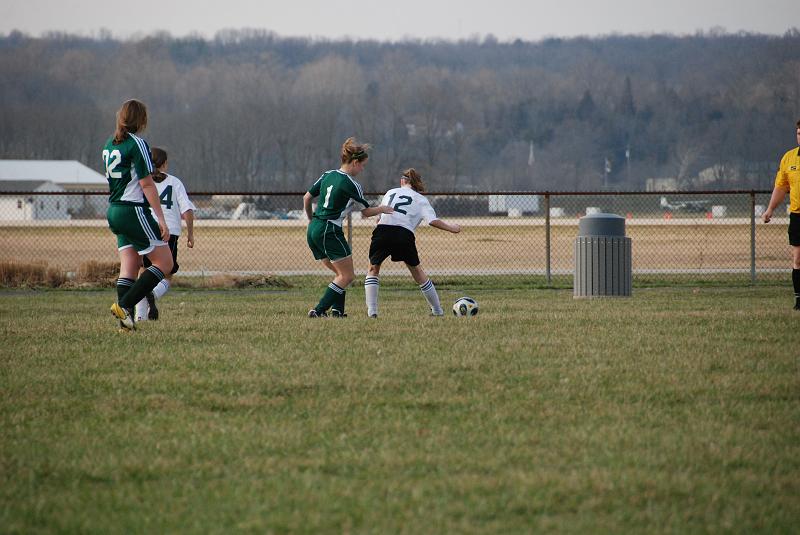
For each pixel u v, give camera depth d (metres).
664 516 13.66
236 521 13.59
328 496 14.56
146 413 19.67
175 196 36.41
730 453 16.55
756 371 23.81
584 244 48.50
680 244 110.44
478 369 24.06
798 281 39.62
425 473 15.70
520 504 14.12
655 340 28.94
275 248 108.56
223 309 41.19
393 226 37.53
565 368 24.17
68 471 15.77
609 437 17.61
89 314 38.97
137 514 13.87
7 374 23.50
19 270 59.50
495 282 61.53
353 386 21.95
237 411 19.81
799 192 38.62
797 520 13.49
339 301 37.12
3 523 13.46
